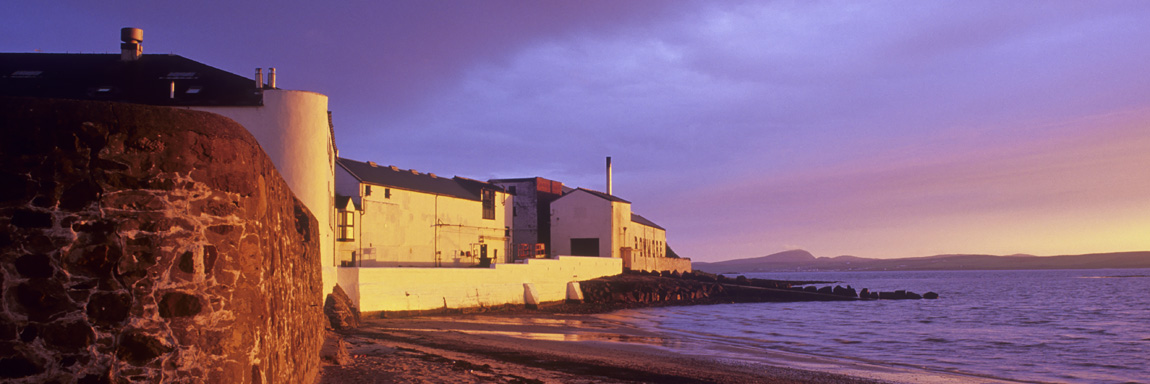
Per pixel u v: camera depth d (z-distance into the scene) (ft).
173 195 22.29
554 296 180.75
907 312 205.36
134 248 21.75
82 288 21.42
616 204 238.07
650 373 70.23
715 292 249.14
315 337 49.44
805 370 80.48
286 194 34.06
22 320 21.12
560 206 239.71
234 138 23.63
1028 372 88.69
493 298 152.25
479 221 196.75
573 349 87.56
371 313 116.37
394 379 50.67
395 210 159.22
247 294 23.70
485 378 55.16
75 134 21.59
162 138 22.26
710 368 77.30
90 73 103.55
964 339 127.44
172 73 104.53
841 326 153.38
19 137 21.39
